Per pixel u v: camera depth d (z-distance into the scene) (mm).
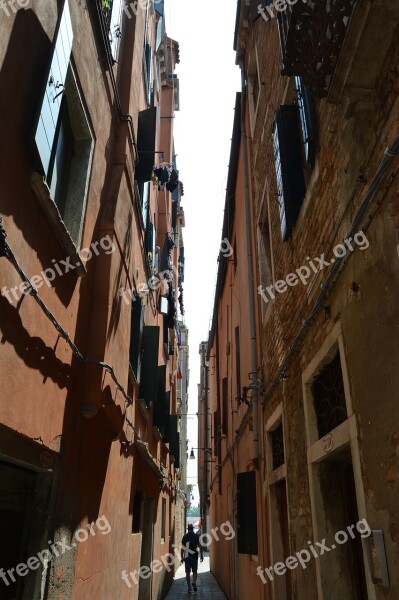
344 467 4121
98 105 5172
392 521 2580
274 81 6664
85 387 4738
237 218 11797
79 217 4574
